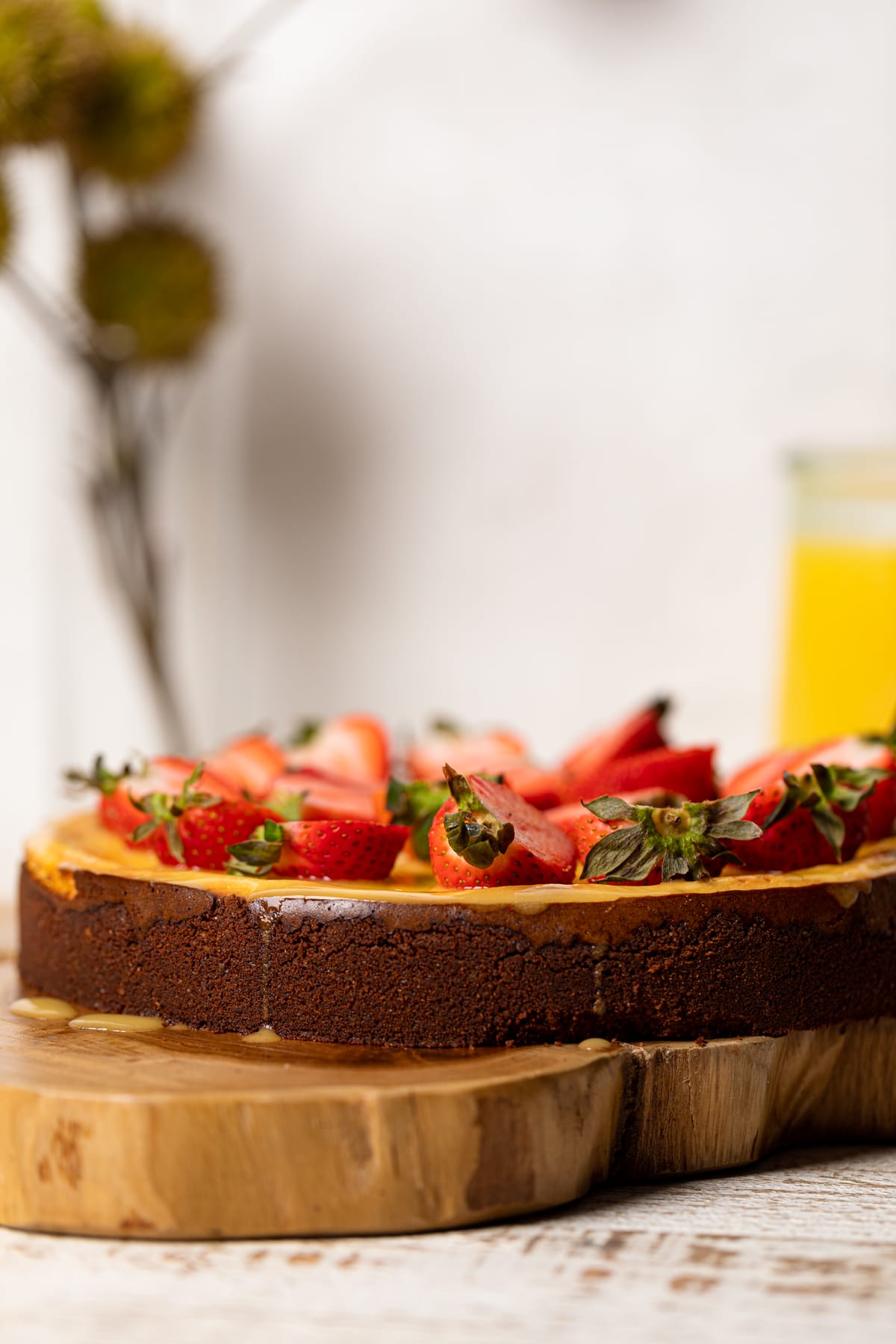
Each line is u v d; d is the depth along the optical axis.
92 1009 1.29
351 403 2.81
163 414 2.88
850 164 2.55
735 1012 1.19
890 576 1.99
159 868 1.30
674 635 2.69
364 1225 1.04
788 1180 1.17
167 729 2.50
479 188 2.72
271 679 2.88
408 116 2.74
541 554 2.74
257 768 1.47
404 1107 1.03
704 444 2.65
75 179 2.33
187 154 2.68
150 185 2.71
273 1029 1.19
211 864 1.28
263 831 1.24
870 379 2.56
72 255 2.41
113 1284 0.98
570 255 2.69
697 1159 1.17
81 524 2.79
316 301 2.82
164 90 2.19
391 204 2.76
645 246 2.65
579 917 1.16
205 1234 1.03
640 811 1.18
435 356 2.77
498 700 2.78
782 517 2.62
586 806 1.19
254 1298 0.95
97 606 2.81
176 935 1.23
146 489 2.68
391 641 2.82
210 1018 1.22
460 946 1.16
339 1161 1.03
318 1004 1.18
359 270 2.79
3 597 2.81
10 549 2.81
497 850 1.15
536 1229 1.06
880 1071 1.27
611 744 1.59
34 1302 0.95
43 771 2.82
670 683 2.70
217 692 2.91
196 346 2.36
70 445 2.79
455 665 2.80
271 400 2.85
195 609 2.91
